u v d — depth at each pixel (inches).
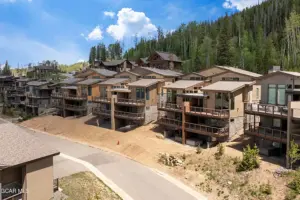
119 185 1002.7
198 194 956.0
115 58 6097.4
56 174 1064.8
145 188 986.7
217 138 1396.4
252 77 1512.1
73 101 2507.4
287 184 884.0
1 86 3516.2
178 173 1138.0
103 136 1759.4
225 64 2605.8
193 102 1540.4
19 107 3218.5
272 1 4195.4
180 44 4138.8
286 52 2795.3
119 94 1987.0
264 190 884.6
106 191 936.3
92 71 2581.2
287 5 3720.5
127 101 1905.8
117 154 1419.8
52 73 4360.2
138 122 1863.9
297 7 3422.7
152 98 1873.8
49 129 2139.5
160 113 1860.2
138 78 2137.1
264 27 3518.7
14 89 3316.9
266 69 2365.9
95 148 1546.5
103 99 2092.8
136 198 905.5
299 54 2554.1
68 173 1083.3
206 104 1457.9
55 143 1683.1
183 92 1651.1
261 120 1239.5
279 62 2443.4
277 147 1148.5
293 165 978.7
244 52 2694.4
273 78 1199.6
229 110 1323.8
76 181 986.7
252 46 2933.1
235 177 1005.8
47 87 2807.6
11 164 668.1
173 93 1727.4
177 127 1531.7
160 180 1067.9
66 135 1937.7
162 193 952.3
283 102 1159.0
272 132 1072.2
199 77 1875.0
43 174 766.5
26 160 703.1
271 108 1154.7
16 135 799.7
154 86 1879.9
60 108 2529.5
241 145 1262.3
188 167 1171.9
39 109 2743.6
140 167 1209.4
